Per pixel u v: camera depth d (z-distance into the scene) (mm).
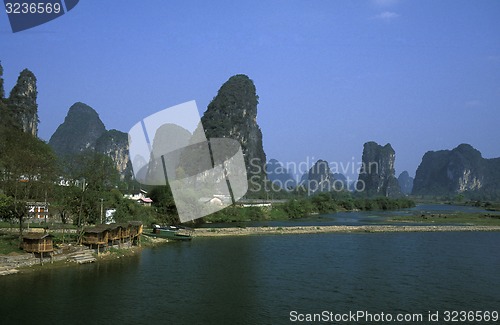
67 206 56781
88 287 37656
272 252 60531
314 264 51688
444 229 94000
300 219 123375
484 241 74750
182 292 37938
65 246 48750
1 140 66875
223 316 32094
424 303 36188
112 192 73062
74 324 29406
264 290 39312
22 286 36500
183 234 76938
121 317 31109
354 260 54719
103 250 51250
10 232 50500
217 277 43906
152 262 50219
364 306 35125
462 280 44125
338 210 170125
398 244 70188
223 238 76062
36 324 29094
